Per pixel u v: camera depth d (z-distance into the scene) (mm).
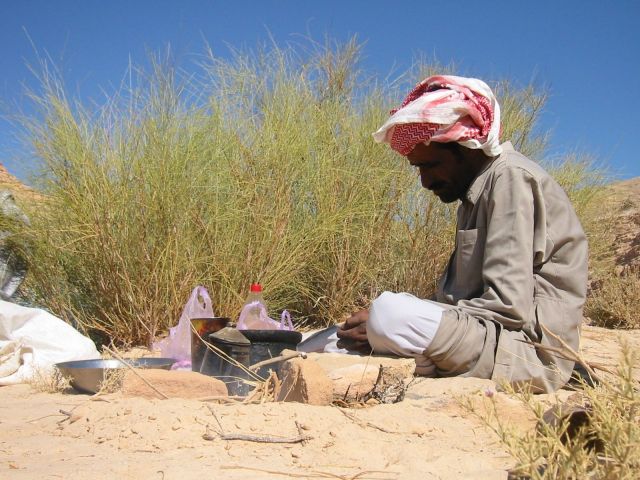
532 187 3492
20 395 3713
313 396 2975
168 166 5793
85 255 5785
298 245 6250
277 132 6406
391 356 3486
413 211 6727
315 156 6637
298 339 3607
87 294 5973
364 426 2592
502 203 3467
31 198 6086
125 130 5820
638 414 1796
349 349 3666
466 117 3518
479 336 3354
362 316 3625
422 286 6699
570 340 3471
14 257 5965
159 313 5738
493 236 3459
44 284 5953
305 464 2211
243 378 3406
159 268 5758
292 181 6266
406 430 2596
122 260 5625
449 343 3338
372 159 6641
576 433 1804
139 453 2352
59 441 2535
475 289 3646
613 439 1635
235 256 6031
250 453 2316
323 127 6738
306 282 6605
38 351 4539
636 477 1607
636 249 9586
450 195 3750
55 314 5961
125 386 3107
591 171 8562
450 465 2207
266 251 6066
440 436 2564
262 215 6086
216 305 5914
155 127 5840
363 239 6539
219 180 6113
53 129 5766
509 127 7473
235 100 6520
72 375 3623
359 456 2287
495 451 2404
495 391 3016
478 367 3355
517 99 7754
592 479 1663
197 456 2283
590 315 8211
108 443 2475
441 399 2910
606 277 8570
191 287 5770
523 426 2752
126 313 5703
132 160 5770
